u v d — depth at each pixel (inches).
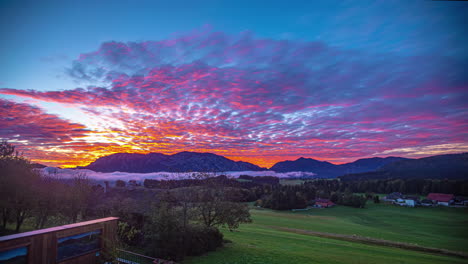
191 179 1346.0
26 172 1419.8
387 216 4286.4
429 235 2596.0
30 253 556.7
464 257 1601.9
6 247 514.3
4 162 1448.1
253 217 3410.4
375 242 1908.2
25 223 1588.3
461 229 3031.5
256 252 1138.0
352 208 5398.6
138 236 1024.9
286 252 1193.4
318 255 1184.8
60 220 1444.4
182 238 984.3
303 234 2155.5
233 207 1379.2
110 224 769.6
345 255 1249.4
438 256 1547.7
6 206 1255.5
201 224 1245.7
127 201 1197.1
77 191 1401.3
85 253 682.2
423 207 5506.9
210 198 1350.9
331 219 3651.6
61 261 619.8
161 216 973.8
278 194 5251.0
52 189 1418.6
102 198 1487.5
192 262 915.4
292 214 4141.2
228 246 1240.8
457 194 6628.9
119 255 815.1
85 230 688.4
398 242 1961.1
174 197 1205.7
